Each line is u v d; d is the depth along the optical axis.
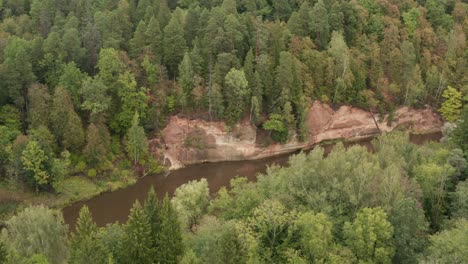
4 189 86.56
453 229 55.84
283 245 58.25
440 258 52.25
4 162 88.50
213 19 107.06
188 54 104.75
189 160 105.88
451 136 85.56
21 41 99.25
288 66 107.00
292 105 111.25
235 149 108.19
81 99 99.62
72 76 96.38
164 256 52.84
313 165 67.94
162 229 53.50
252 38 111.81
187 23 111.12
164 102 104.06
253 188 68.12
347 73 116.19
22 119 96.06
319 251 55.03
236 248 49.25
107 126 101.50
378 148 84.62
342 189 64.56
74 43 101.00
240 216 62.31
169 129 105.75
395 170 63.69
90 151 93.75
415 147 80.62
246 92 104.38
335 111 117.38
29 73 94.88
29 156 84.81
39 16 116.56
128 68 101.44
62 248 61.56
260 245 57.91
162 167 102.38
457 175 71.94
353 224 58.38
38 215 61.16
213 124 106.44
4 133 90.25
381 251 55.09
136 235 52.19
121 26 109.12
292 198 63.97
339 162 68.25
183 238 58.62
